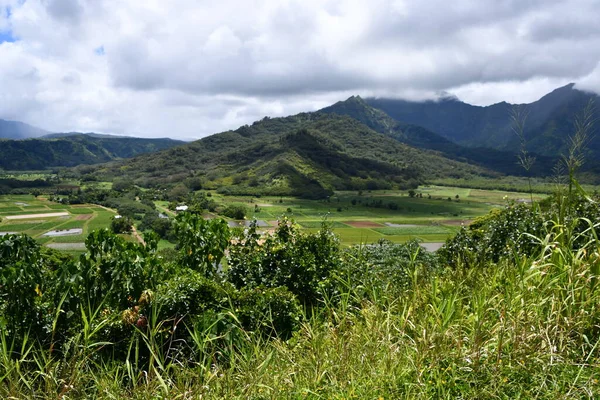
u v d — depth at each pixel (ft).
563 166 12.00
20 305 12.25
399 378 7.88
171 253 47.29
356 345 9.20
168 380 8.64
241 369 9.06
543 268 10.62
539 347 8.13
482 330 8.84
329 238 22.31
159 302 13.16
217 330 11.80
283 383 8.32
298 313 14.47
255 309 14.25
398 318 10.18
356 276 17.99
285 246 21.30
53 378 8.50
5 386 8.50
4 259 13.96
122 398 8.40
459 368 7.89
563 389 7.24
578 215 15.43
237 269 21.59
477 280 11.87
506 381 7.60
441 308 9.41
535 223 18.85
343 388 7.84
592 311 8.97
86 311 13.29
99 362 11.25
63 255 41.29
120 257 14.30
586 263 9.92
